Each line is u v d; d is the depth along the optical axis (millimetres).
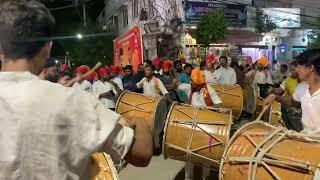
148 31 20109
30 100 1518
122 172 7059
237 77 12328
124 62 14414
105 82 9391
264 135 3312
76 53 26516
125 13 25891
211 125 5320
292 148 3051
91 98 1624
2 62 1609
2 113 1506
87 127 1559
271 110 7309
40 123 1503
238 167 3223
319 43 26531
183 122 5418
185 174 6402
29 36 1570
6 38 1560
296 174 2893
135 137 1708
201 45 20656
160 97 7594
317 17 27562
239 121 10461
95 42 26734
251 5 25938
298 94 5062
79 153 1552
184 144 5375
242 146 3309
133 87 9859
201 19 20797
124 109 7535
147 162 1766
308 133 3309
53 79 4020
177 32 19875
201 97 6992
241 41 24266
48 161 1504
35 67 1632
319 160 2875
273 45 26375
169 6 20016
